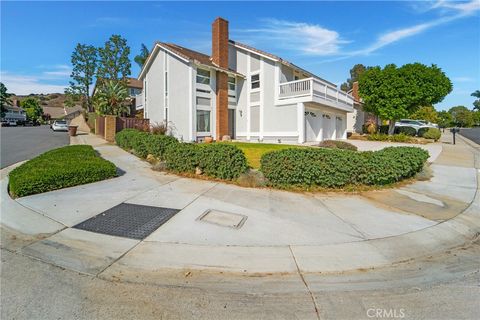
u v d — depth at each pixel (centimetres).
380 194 651
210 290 276
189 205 527
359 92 2256
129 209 499
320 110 1997
